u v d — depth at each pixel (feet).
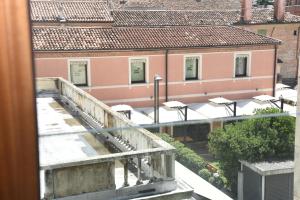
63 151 23.40
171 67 53.52
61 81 40.14
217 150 18.54
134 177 19.12
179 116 43.93
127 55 52.31
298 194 10.91
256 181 16.19
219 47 53.01
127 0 85.97
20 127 3.20
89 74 50.98
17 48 3.13
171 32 58.65
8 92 3.15
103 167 17.44
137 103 51.49
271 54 50.75
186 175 19.35
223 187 17.56
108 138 26.20
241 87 50.19
